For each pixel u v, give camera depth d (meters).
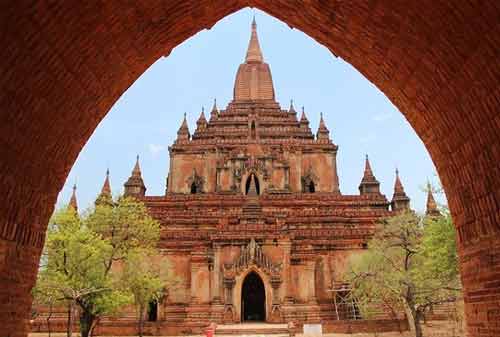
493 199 9.34
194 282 45.66
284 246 45.97
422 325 41.66
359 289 36.41
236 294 43.78
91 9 9.13
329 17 11.42
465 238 10.78
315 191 59.69
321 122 65.00
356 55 12.41
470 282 10.52
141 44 11.38
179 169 61.12
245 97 72.31
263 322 45.38
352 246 48.38
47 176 10.90
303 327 39.72
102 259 33.34
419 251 34.12
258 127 64.38
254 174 58.50
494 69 8.41
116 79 11.83
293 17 12.36
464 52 8.95
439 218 31.88
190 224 51.50
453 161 10.94
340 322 40.59
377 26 10.62
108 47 10.54
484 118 9.22
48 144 10.44
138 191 62.12
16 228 9.75
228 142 61.28
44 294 29.81
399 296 34.25
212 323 39.72
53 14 8.45
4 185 9.06
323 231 49.03
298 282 45.84
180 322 43.34
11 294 9.64
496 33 7.89
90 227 35.25
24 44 8.29
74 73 10.14
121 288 35.12
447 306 42.59
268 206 54.91
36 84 9.13
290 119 66.94
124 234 35.44
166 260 43.84
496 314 9.26
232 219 50.47
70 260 31.08
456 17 8.52
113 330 41.78
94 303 31.92
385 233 36.88
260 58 75.50
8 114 8.63
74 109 10.90
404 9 9.48
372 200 55.69
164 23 11.08
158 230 38.75
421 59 10.36
